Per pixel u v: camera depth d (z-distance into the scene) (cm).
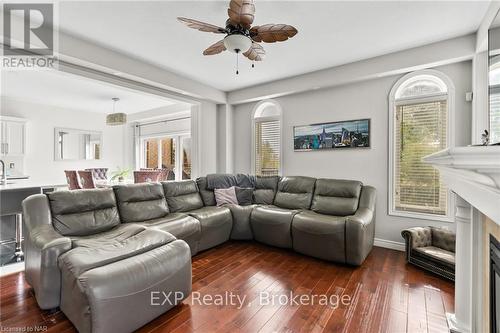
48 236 202
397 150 339
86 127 646
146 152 701
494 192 89
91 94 488
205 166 477
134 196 315
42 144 567
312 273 267
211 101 480
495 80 163
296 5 220
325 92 398
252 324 184
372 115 356
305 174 422
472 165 82
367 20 244
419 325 182
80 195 268
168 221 297
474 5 219
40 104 563
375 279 252
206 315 194
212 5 220
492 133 164
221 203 402
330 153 396
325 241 293
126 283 165
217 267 284
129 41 284
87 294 151
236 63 349
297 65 357
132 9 224
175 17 238
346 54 321
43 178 567
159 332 174
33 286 208
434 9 226
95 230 263
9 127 516
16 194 301
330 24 251
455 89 296
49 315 191
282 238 335
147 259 185
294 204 379
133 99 528
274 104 457
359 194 340
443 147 306
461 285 169
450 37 278
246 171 498
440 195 309
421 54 298
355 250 275
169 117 630
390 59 319
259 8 224
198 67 364
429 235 290
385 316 192
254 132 486
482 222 154
